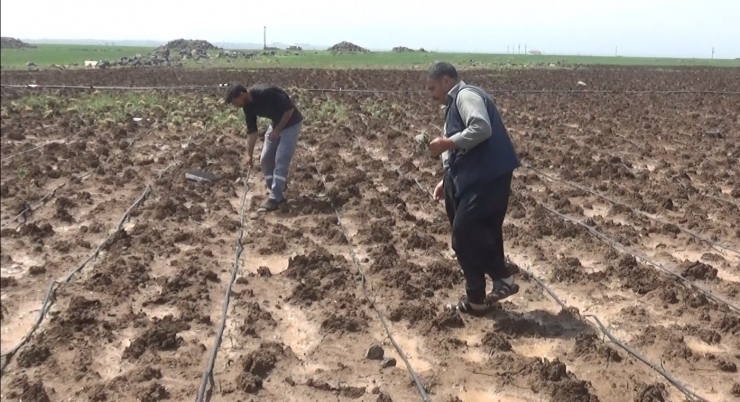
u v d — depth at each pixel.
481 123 4.82
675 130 15.14
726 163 11.31
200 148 12.03
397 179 10.17
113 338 5.13
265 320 5.42
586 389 4.31
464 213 5.15
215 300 5.83
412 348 5.04
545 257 6.81
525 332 5.23
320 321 5.45
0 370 4.68
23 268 6.62
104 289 5.98
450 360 4.81
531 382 4.47
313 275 6.31
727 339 5.14
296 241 7.35
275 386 4.48
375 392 4.40
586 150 12.53
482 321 5.43
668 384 4.52
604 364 4.73
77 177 10.16
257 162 11.20
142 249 6.99
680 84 28.55
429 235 7.46
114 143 12.68
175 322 5.29
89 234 7.63
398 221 8.09
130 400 4.30
